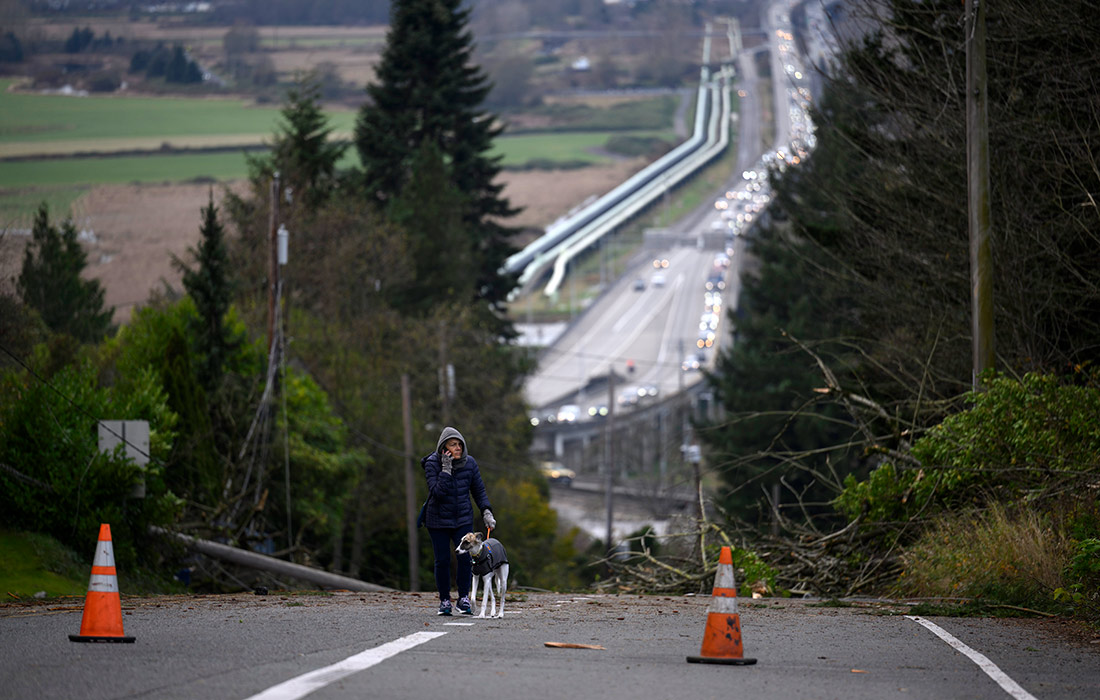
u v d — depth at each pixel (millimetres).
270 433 119375
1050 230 79375
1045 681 30750
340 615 43594
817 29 98062
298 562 102125
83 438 74000
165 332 98875
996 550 54500
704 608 52000
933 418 84375
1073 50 78500
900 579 63406
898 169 90438
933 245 88625
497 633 38125
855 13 91500
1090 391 64375
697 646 36000
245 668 29094
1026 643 38594
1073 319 80438
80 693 25438
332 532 133750
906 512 70188
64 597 58500
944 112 85750
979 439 66125
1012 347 84250
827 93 115000
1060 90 77000
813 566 70625
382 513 155375
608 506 194250
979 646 37469
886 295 90875
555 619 44000
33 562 68312
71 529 73500
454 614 44469
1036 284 80188
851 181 101062
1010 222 80750
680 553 81188
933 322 86250
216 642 34062
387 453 155375
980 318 72688
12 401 75062
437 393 191750
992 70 83000
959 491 68688
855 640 38562
